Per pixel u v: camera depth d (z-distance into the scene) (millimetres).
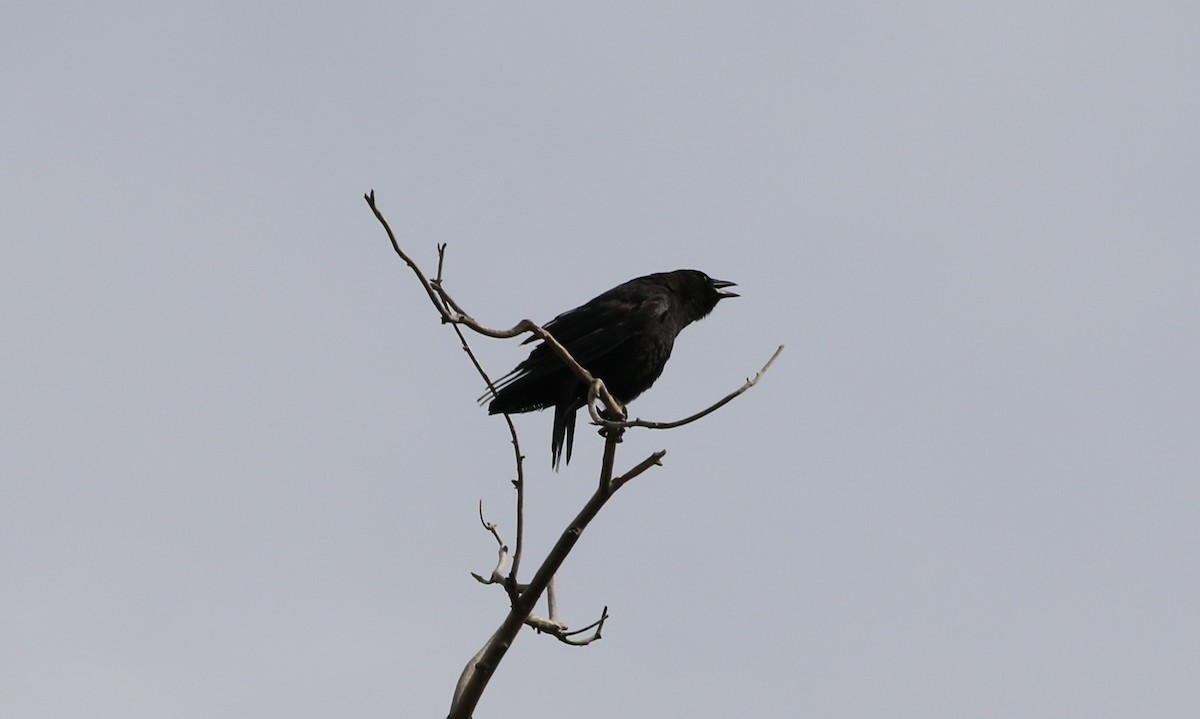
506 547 10266
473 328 9000
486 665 9578
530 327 9469
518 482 9734
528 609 9617
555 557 9562
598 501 9594
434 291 8719
